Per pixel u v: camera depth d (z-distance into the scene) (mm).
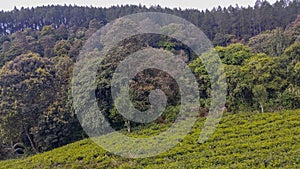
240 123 21438
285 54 26859
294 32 33781
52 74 26906
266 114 22125
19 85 24844
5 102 24250
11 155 25016
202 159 16406
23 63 26281
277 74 24891
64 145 23938
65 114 24875
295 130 18531
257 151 16312
